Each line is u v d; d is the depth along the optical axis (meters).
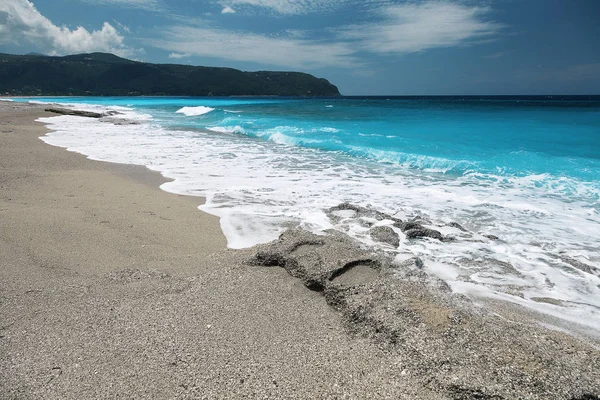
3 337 3.27
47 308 3.74
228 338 3.34
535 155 11.84
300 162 11.84
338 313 3.84
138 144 15.34
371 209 6.81
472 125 19.91
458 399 2.70
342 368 3.01
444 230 6.05
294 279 4.44
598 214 6.80
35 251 5.02
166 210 6.98
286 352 3.19
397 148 13.88
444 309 3.60
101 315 3.64
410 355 3.07
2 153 11.90
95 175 9.67
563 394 2.63
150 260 4.92
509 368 2.84
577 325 3.63
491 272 4.73
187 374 2.88
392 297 3.78
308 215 6.71
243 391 2.74
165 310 3.76
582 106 38.00
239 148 14.63
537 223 6.40
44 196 7.56
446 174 10.16
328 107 41.97
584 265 4.88
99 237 5.60
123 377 2.84
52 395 2.66
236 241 5.61
